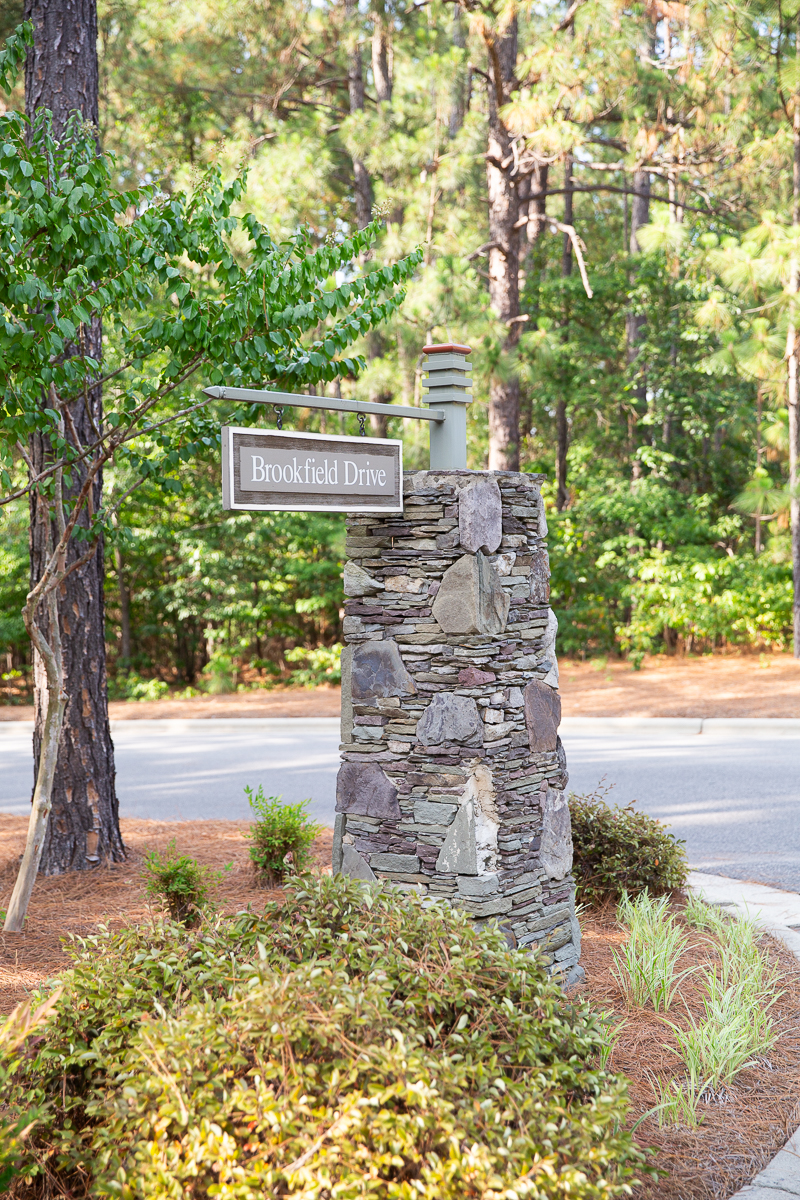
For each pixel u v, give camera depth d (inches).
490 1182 90.9
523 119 543.2
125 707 698.8
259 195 588.1
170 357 225.0
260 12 723.4
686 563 725.3
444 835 184.7
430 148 603.2
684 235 655.8
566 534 772.0
